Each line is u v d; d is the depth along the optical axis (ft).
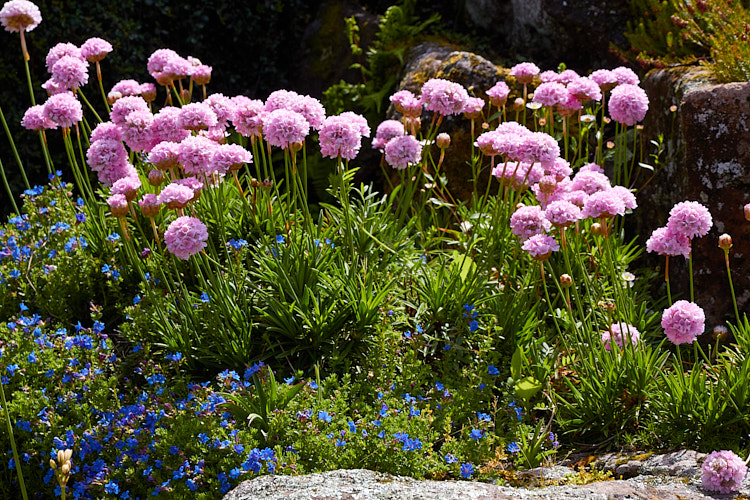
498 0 21.97
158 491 9.27
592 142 18.07
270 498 8.28
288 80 24.40
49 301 13.08
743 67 14.08
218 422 10.09
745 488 9.00
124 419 10.32
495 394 12.00
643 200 16.22
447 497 8.19
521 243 13.03
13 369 10.98
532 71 15.58
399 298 13.29
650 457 10.21
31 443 10.34
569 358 11.95
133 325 12.09
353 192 20.70
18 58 21.52
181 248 10.65
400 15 21.88
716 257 14.07
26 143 21.72
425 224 16.31
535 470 10.02
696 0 15.98
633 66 19.03
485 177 18.44
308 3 24.91
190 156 11.45
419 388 11.21
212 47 24.52
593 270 14.05
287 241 13.02
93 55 14.30
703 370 11.57
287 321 11.94
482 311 12.75
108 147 12.09
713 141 13.94
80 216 14.26
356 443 9.58
